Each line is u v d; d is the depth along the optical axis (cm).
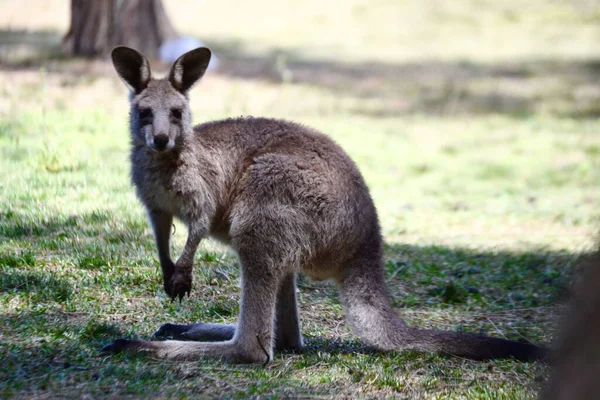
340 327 905
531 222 1580
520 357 772
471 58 3647
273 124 809
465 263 1200
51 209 1164
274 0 4431
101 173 1406
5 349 727
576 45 4059
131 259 1009
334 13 4331
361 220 782
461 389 710
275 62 3169
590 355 344
